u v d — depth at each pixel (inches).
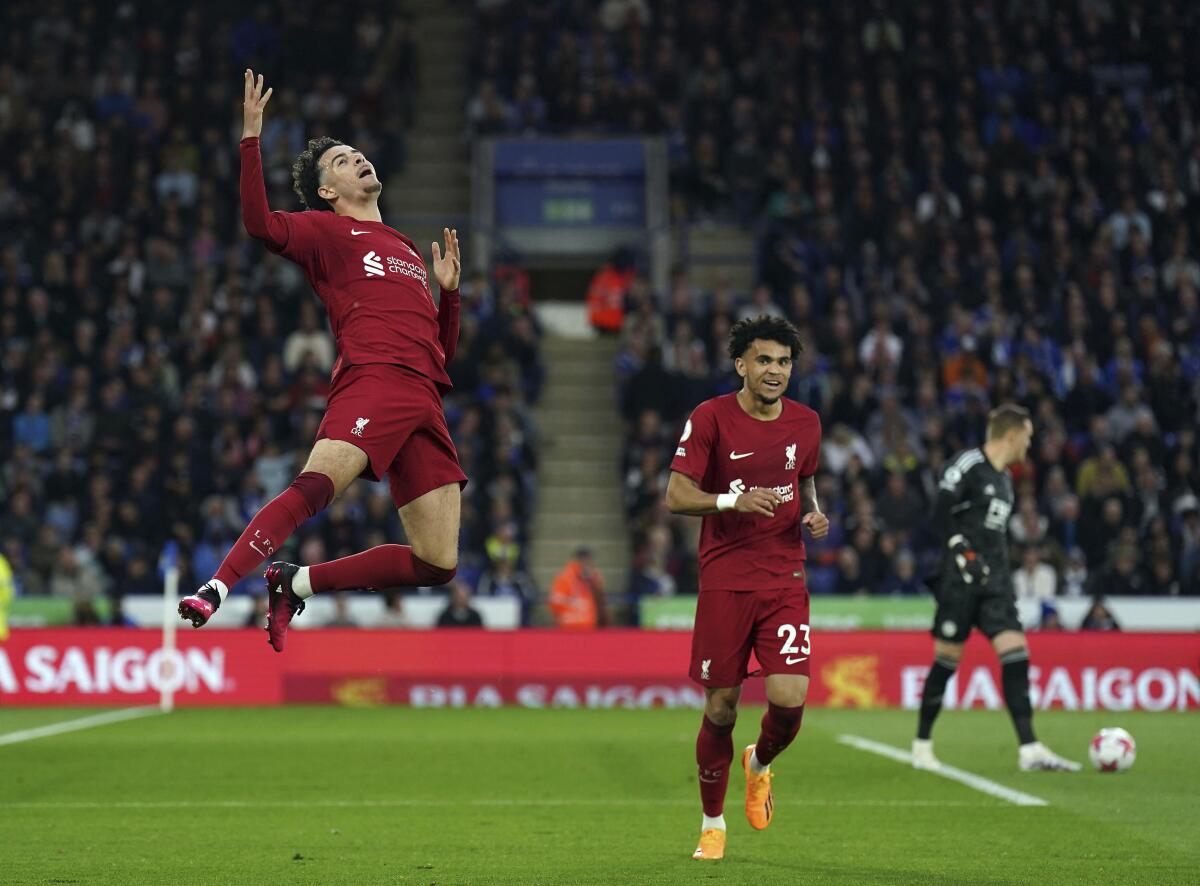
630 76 1040.8
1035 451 831.7
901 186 978.1
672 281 983.0
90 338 880.9
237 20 1104.8
